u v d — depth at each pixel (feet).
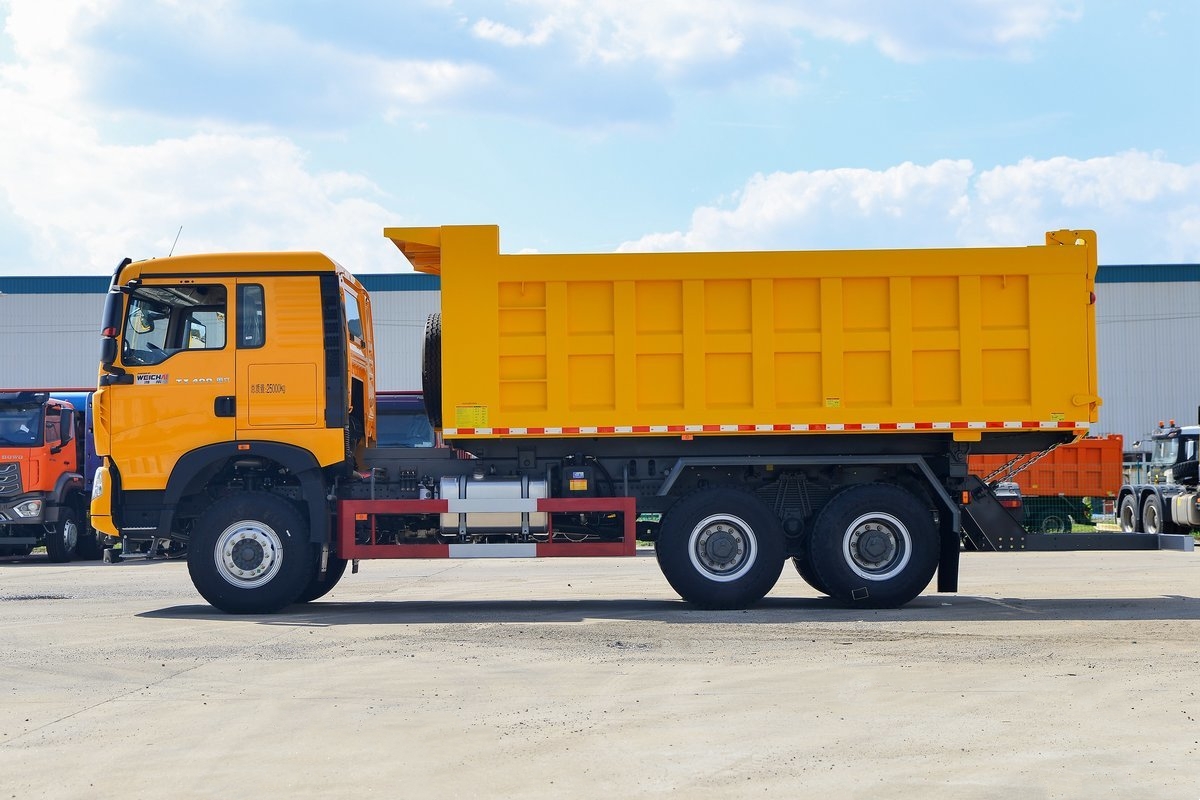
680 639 32.60
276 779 18.60
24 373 162.30
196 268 39.50
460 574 57.98
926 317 39.11
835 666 28.12
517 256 38.91
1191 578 52.29
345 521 39.63
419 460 40.93
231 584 38.83
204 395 39.24
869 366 39.01
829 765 19.20
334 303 39.50
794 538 39.96
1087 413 38.99
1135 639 32.27
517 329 38.96
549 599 44.39
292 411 39.24
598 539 41.09
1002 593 45.11
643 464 40.22
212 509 38.99
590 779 18.47
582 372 38.96
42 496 72.59
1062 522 88.58
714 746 20.45
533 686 25.82
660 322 39.01
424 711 23.36
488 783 18.29
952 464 39.63
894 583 38.37
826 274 38.93
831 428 38.81
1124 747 20.25
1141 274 167.63
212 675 27.48
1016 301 39.14
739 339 38.88
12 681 26.91
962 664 28.32
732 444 39.70
